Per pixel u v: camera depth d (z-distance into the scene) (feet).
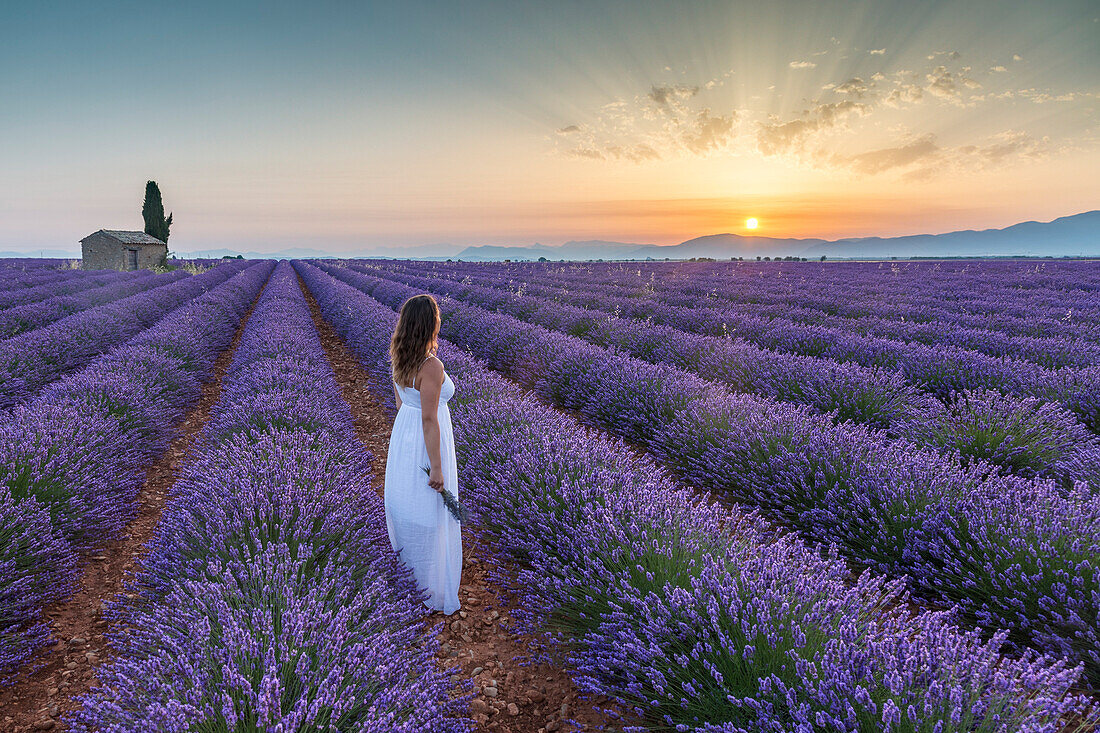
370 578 9.71
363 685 6.74
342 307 50.78
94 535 12.19
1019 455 14.85
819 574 8.34
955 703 5.43
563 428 16.05
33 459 11.81
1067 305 53.57
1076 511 9.87
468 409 18.11
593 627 8.73
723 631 7.43
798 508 13.47
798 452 14.43
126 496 14.30
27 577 9.40
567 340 30.60
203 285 82.64
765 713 6.07
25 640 8.77
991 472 14.12
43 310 43.37
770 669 6.70
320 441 15.12
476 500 13.11
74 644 9.23
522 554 11.39
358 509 11.64
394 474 10.34
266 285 106.63
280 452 12.99
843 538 12.06
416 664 7.76
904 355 26.23
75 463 12.82
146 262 138.31
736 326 38.58
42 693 8.10
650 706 7.11
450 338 40.55
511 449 14.19
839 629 6.89
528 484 12.40
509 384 22.35
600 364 24.39
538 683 8.72
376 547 10.80
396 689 6.66
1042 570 9.11
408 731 5.97
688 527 9.96
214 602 7.75
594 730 7.63
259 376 21.95
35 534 10.21
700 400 19.20
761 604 7.18
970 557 9.90
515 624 10.19
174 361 24.91
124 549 12.51
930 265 183.93
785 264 219.00
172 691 6.21
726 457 15.74
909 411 18.86
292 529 10.28
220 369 33.96
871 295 66.95
